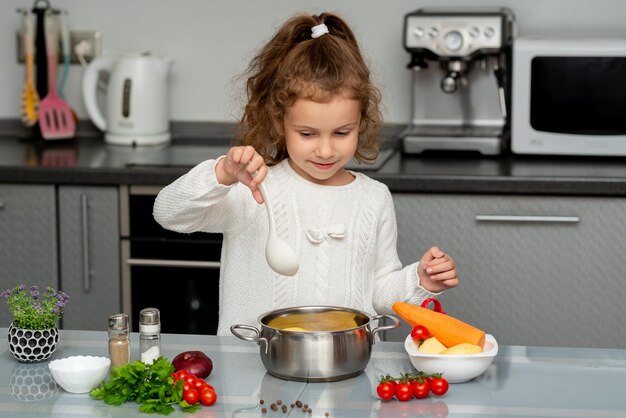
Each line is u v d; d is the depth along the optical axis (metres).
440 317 1.55
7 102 3.64
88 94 3.43
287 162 1.96
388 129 3.45
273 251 1.53
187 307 3.00
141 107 3.38
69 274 2.99
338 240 1.92
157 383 1.39
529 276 2.87
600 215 2.82
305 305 1.75
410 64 3.16
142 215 2.94
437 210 2.86
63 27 3.51
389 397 1.38
